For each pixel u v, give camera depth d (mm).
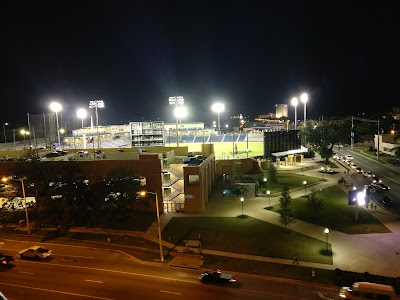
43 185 59438
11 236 54188
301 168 96438
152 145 119688
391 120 158625
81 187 57156
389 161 105375
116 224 57312
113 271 41219
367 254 43406
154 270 41156
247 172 91250
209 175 72750
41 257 45062
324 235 49625
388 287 31406
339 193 70875
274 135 102938
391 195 68875
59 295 36000
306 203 64375
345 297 32188
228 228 53625
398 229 51125
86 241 51031
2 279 39906
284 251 44812
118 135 156750
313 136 108750
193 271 40594
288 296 34125
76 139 142500
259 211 61156
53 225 55062
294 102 125500
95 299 34969
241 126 168125
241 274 39219
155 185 62750
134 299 34656
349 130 119812
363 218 55906
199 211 61531
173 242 49438
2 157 88500
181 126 163250
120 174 59781
